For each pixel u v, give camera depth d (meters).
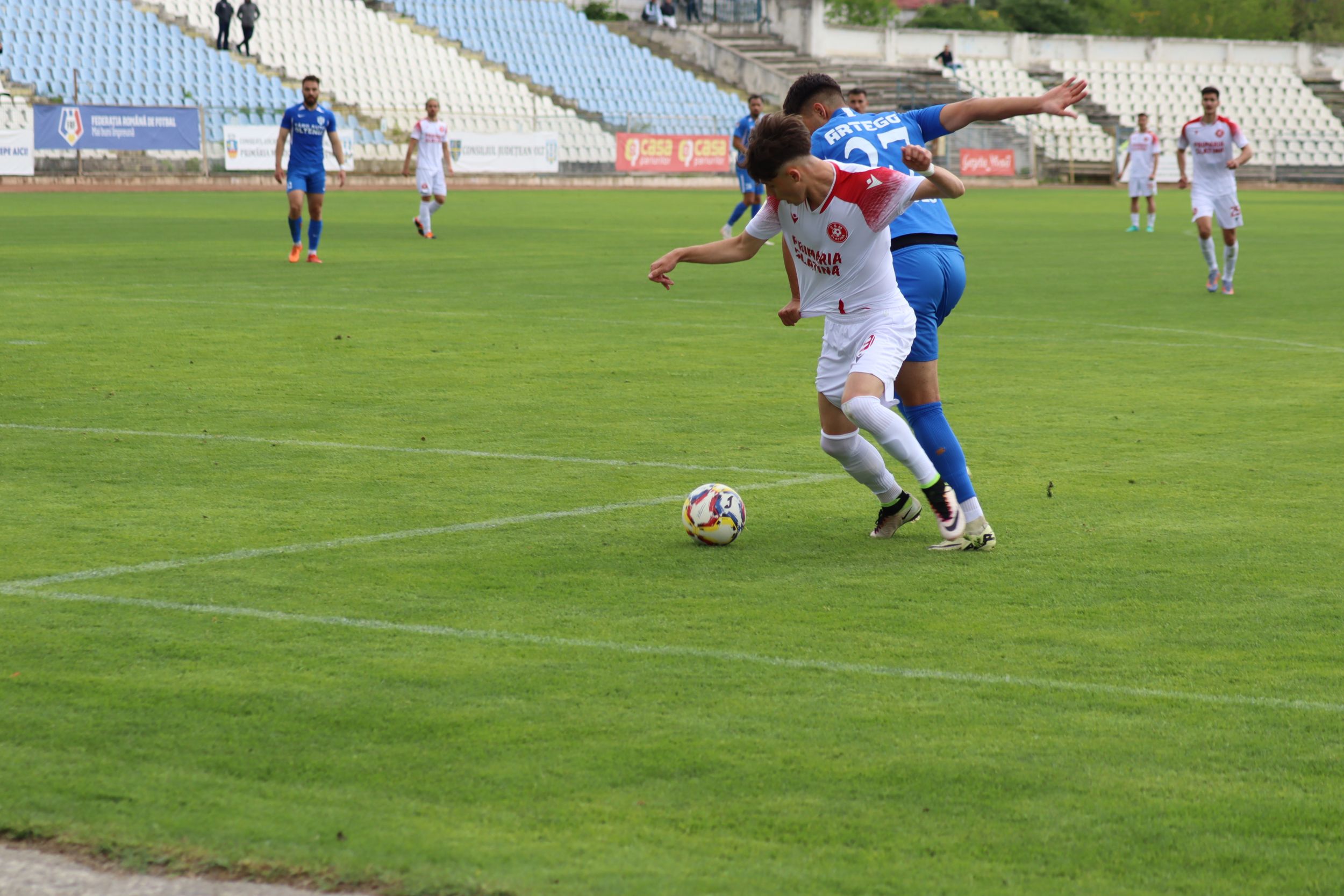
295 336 34.22
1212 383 29.11
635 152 137.88
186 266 51.31
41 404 25.42
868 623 13.74
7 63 114.56
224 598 14.34
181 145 112.69
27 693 11.62
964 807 9.69
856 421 16.16
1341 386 28.80
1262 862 8.95
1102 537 17.25
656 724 11.09
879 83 158.75
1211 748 10.74
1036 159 165.12
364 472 20.48
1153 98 180.38
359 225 76.56
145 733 10.82
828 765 10.34
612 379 28.97
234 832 9.16
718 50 161.50
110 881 8.56
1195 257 62.38
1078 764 10.42
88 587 14.67
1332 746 10.79
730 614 14.02
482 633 13.30
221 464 20.91
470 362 30.81
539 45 150.12
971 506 16.81
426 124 67.19
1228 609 14.30
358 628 13.41
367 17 138.50
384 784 9.93
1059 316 40.62
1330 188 172.38
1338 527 17.72
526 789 9.89
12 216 77.81
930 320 17.58
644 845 9.08
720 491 16.70
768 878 8.66
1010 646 13.09
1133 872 8.82
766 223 17.20
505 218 84.75
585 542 16.78
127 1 125.56
